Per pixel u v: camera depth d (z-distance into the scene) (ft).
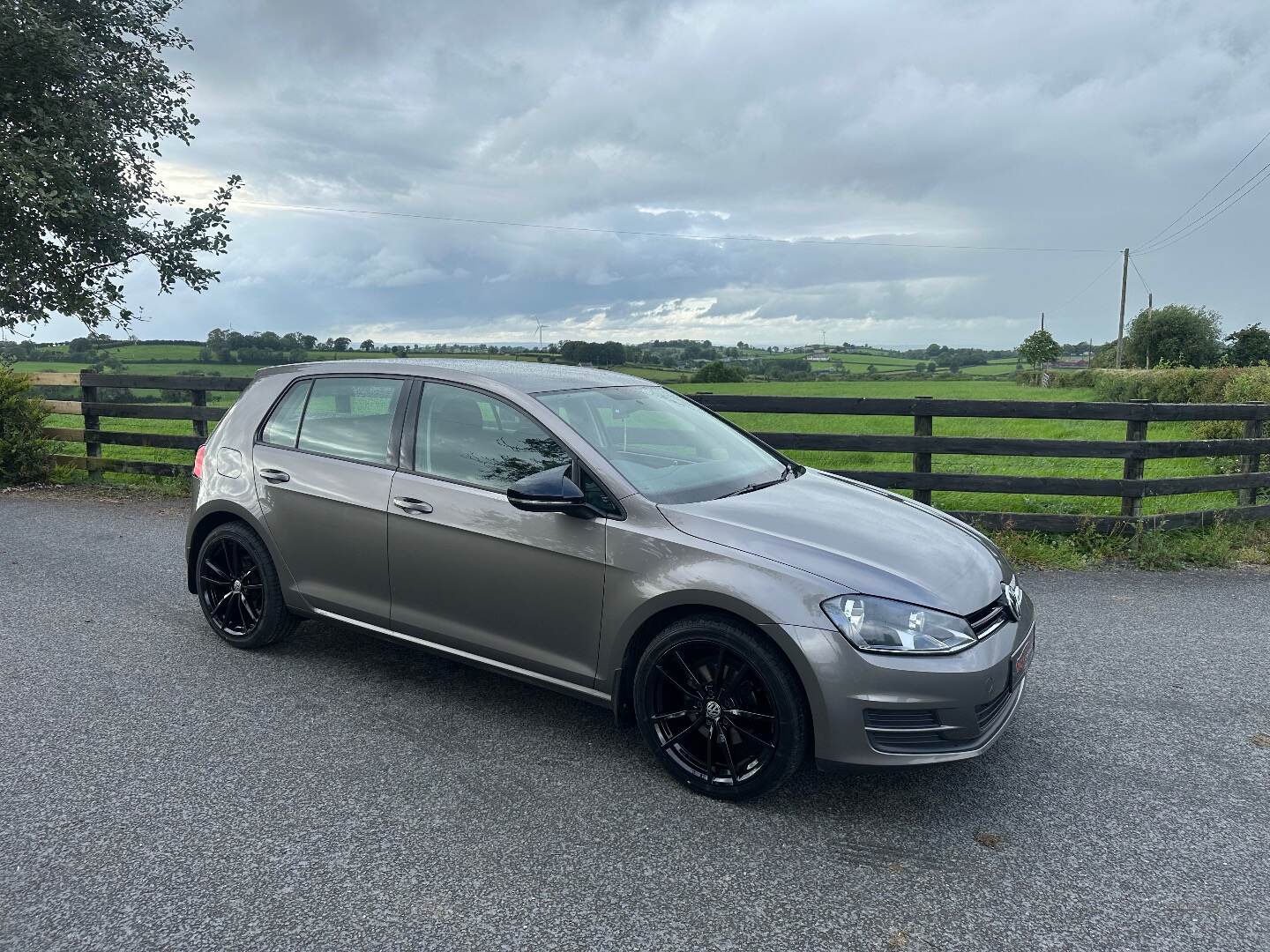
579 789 10.75
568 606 11.39
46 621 17.02
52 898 8.39
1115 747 12.11
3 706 13.02
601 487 11.34
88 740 11.93
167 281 39.29
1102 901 8.60
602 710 13.16
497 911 8.29
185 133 39.52
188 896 8.45
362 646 15.81
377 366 14.07
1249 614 18.30
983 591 10.53
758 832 9.83
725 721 10.41
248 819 9.92
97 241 36.63
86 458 35.45
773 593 9.85
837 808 10.39
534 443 12.03
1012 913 8.39
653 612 10.66
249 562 15.11
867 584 9.82
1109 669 15.06
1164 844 9.64
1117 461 47.32
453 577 12.40
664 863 9.18
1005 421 79.41
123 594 18.93
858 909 8.44
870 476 24.61
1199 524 24.18
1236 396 56.03
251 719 12.65
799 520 11.12
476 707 13.20
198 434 33.32
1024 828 9.99
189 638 16.10
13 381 34.58
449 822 9.93
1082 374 186.39
